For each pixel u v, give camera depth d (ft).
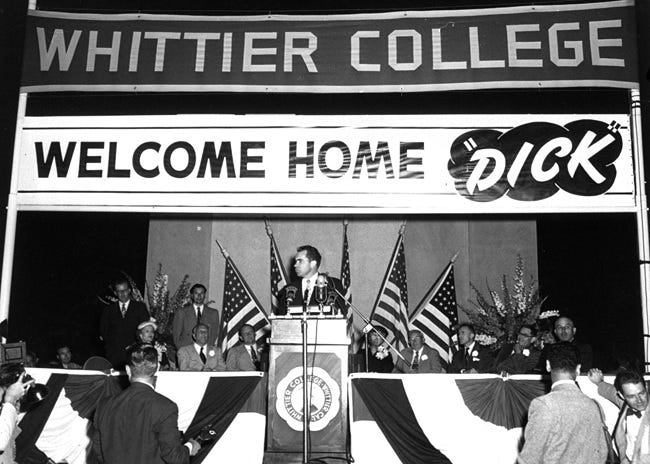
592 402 15.93
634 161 28.86
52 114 47.93
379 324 43.29
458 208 28.99
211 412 25.04
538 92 46.57
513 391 24.58
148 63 30.76
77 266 47.09
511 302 42.34
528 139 29.19
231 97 48.14
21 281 46.21
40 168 29.91
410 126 29.63
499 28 30.07
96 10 31.65
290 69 30.42
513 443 24.18
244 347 33.60
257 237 47.39
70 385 25.96
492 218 46.93
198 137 29.89
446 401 24.54
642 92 31.24
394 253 44.52
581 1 30.53
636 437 17.08
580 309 44.21
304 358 21.97
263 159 29.66
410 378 24.72
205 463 24.59
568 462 15.33
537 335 36.50
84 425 25.70
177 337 38.32
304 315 22.30
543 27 29.91
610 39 29.60
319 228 47.37
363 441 24.20
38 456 25.29
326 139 29.71
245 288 42.65
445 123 29.55
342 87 30.09
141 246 47.98
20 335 45.55
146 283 46.73
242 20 30.94
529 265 46.14
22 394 19.95
